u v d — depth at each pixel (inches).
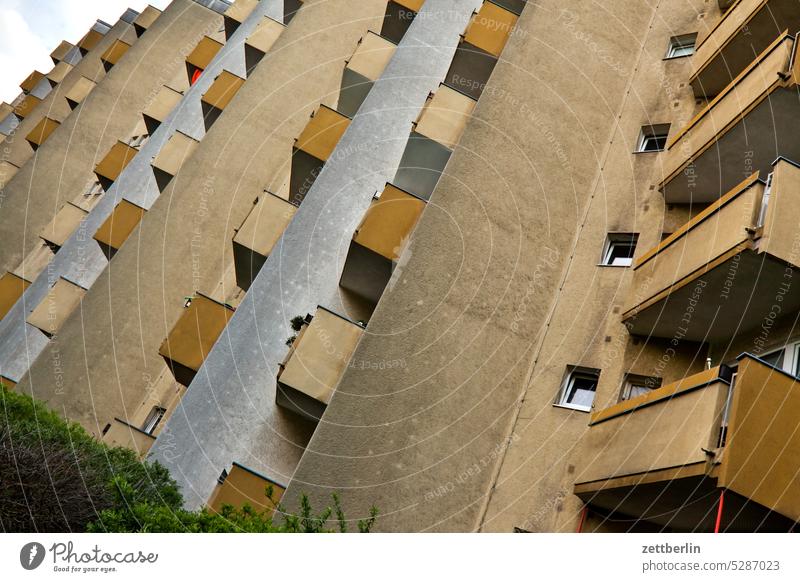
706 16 584.1
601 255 481.7
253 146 716.7
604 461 350.0
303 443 460.1
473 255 468.4
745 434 277.4
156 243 648.4
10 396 348.2
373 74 685.3
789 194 340.2
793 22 465.1
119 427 517.0
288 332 495.8
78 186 1014.4
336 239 539.5
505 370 439.5
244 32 919.0
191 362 513.3
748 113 411.2
